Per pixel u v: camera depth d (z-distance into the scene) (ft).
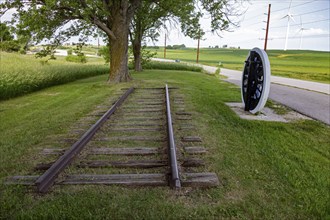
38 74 40.37
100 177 9.97
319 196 9.04
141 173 10.59
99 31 56.34
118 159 12.05
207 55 314.96
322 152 14.01
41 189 8.96
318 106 28.86
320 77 79.36
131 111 22.35
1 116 21.07
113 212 7.91
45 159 12.09
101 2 37.06
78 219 7.60
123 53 42.27
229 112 22.80
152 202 8.41
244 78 24.79
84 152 12.82
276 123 19.70
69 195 8.79
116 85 39.32
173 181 9.25
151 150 13.01
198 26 55.98
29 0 33.17
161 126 17.56
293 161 12.32
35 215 7.77
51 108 24.29
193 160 11.59
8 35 40.52
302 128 18.97
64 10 37.14
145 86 38.47
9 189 9.20
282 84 54.85
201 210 8.01
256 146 14.20
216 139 15.08
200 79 53.83
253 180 10.07
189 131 16.49
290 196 9.00
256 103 22.16
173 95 30.66
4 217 7.75
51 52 46.65
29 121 19.29
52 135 15.84
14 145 13.94
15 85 31.91
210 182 9.48
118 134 15.92
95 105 25.14
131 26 67.26
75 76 54.90
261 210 8.12
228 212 7.95
